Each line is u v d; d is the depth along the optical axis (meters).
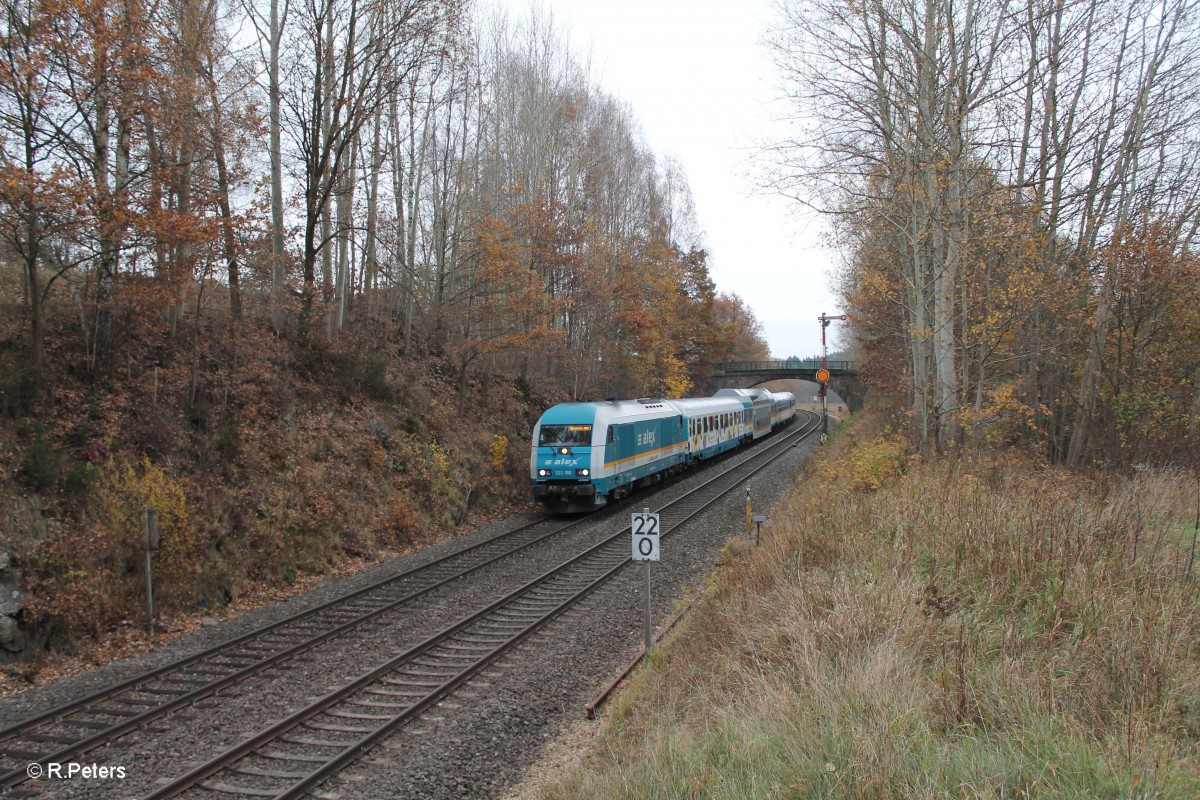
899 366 30.81
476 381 25.67
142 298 12.64
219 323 17.03
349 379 18.48
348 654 9.27
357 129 18.78
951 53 14.04
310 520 14.30
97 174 12.10
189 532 11.73
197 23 14.84
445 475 19.09
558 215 26.27
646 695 7.57
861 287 18.44
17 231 11.28
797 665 6.64
